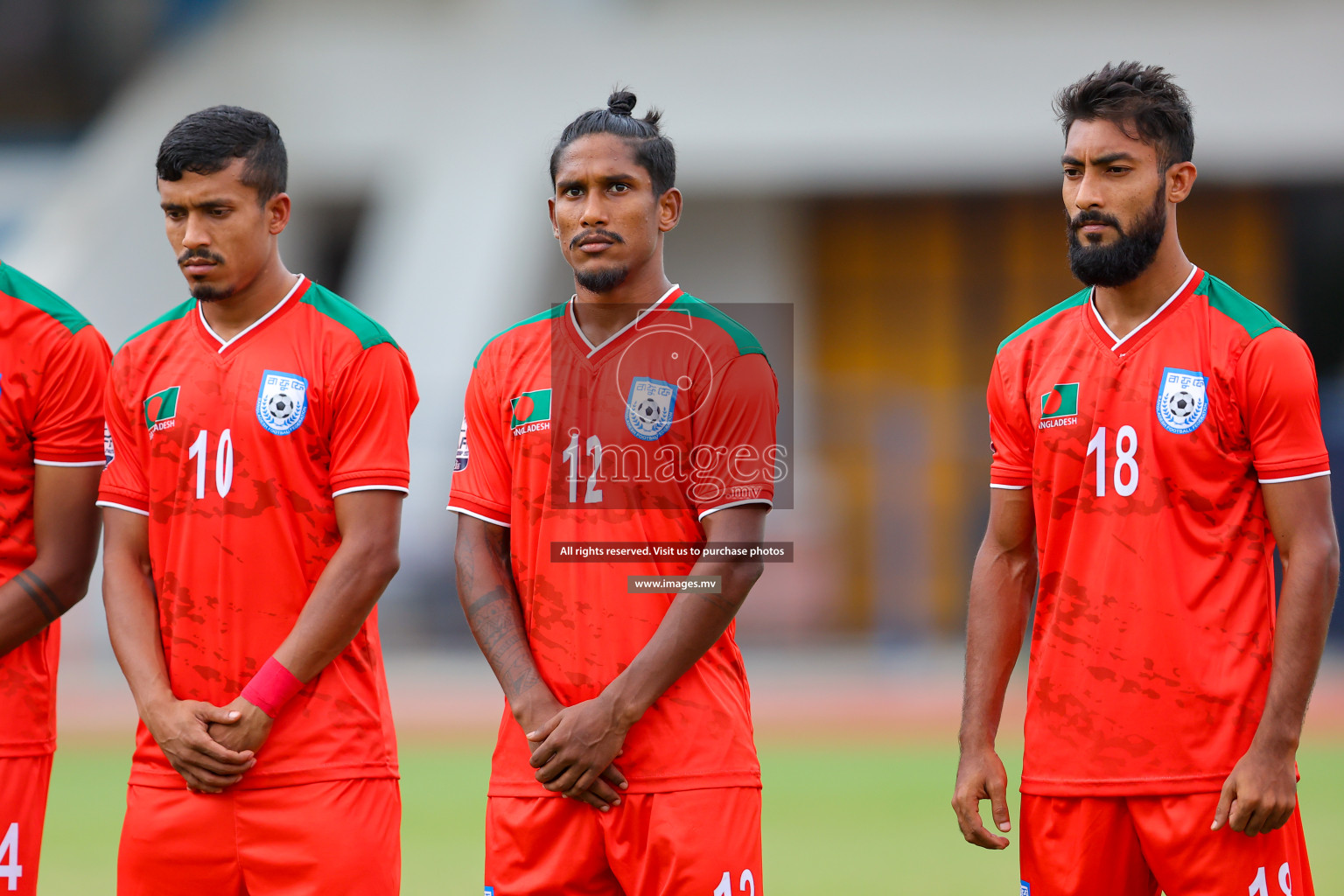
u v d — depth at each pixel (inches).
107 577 537.3
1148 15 2375.7
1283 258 2436.0
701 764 500.1
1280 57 2341.3
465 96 2425.0
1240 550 493.4
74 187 2485.2
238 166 519.5
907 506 1916.8
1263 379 486.3
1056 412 516.7
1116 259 495.8
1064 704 507.8
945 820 1018.7
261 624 522.0
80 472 563.5
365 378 527.5
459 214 2337.6
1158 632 493.7
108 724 1504.7
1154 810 491.5
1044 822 510.0
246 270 525.7
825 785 1164.5
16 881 550.6
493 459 532.7
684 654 496.7
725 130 2373.3
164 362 540.4
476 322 2250.2
